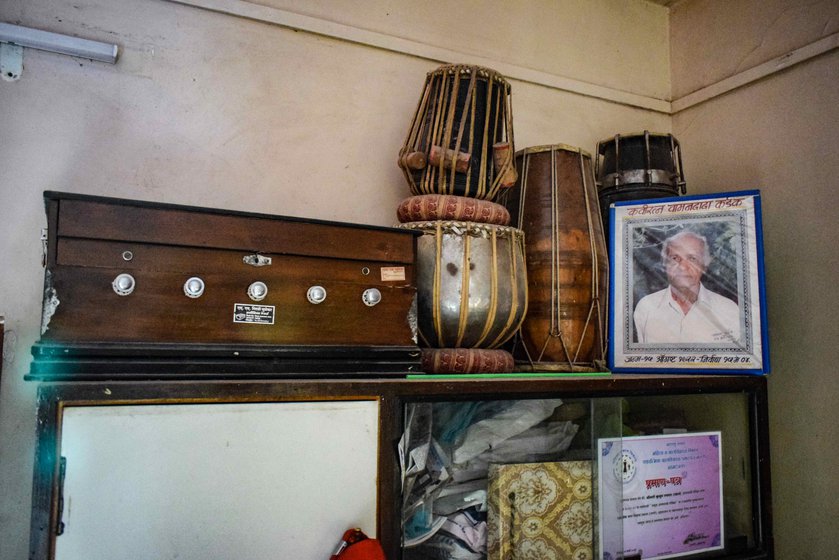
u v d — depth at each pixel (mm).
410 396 1146
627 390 1401
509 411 1317
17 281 1402
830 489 1687
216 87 1637
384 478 1099
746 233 1608
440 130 1492
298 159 1712
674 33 2338
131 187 1528
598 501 1371
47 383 917
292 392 1039
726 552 1512
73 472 892
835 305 1706
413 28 1894
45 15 1474
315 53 1760
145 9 1577
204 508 958
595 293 1674
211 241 1062
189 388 971
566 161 1751
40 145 1451
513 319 1439
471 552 1251
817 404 1731
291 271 1125
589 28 2205
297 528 1019
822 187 1767
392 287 1217
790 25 1898
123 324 994
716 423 1547
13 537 1350
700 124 2195
